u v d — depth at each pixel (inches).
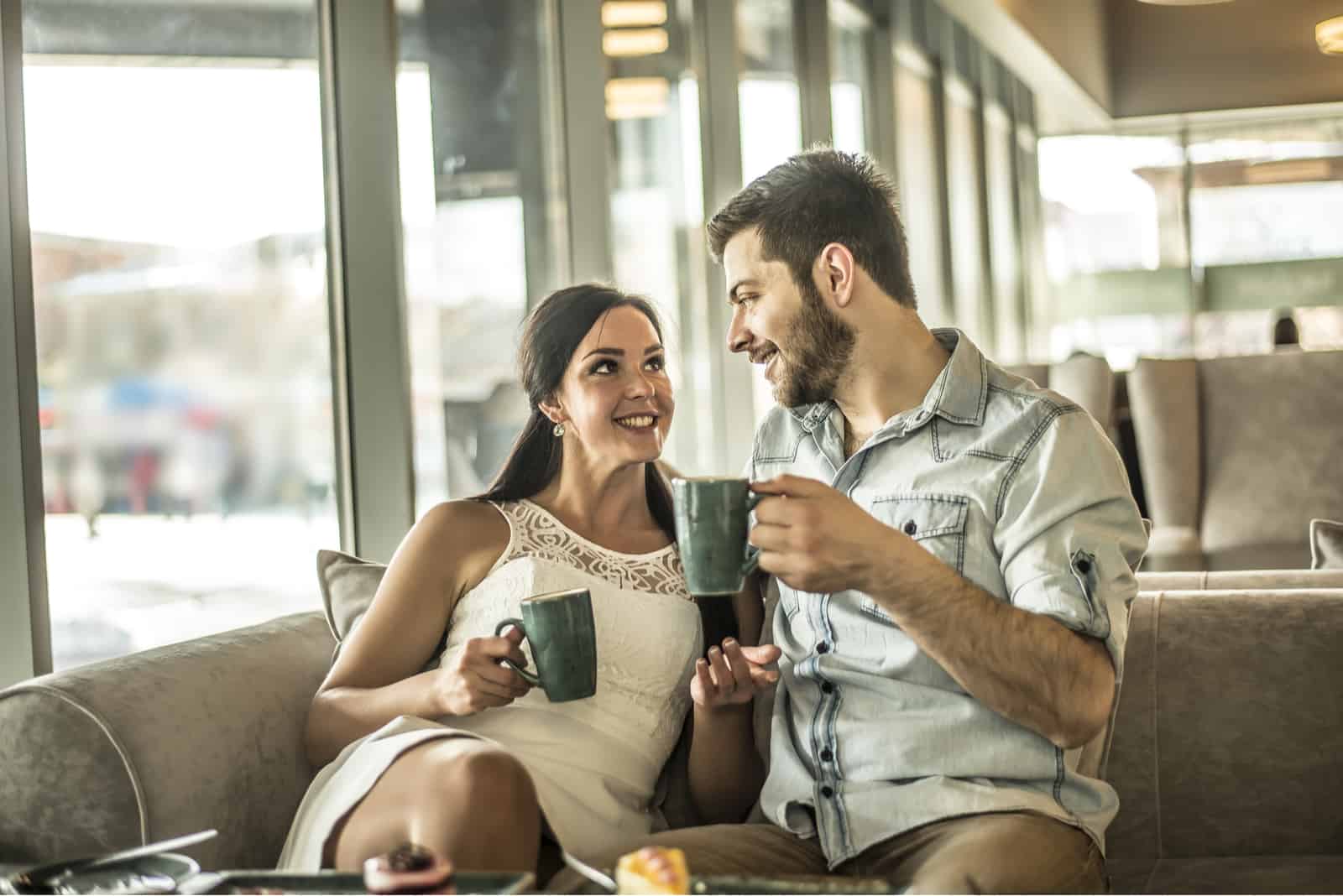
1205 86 416.2
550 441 76.0
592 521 75.2
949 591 55.1
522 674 59.0
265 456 103.7
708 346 196.4
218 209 99.5
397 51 116.2
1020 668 56.2
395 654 69.8
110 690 60.8
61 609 84.7
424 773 54.0
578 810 66.3
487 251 135.5
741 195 69.9
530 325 75.5
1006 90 364.2
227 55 100.6
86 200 88.0
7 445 79.3
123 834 58.5
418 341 122.1
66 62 87.1
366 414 113.0
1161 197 456.1
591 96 153.2
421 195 123.8
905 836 60.6
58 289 85.6
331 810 56.7
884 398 68.6
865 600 64.6
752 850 61.4
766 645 68.8
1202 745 69.3
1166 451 146.5
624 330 74.0
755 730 71.2
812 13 229.1
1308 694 68.6
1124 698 70.7
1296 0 404.2
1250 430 144.6
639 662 70.5
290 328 106.8
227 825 62.4
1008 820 58.2
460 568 71.7
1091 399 152.6
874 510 66.6
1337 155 443.5
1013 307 403.2
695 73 195.6
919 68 306.8
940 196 313.4
